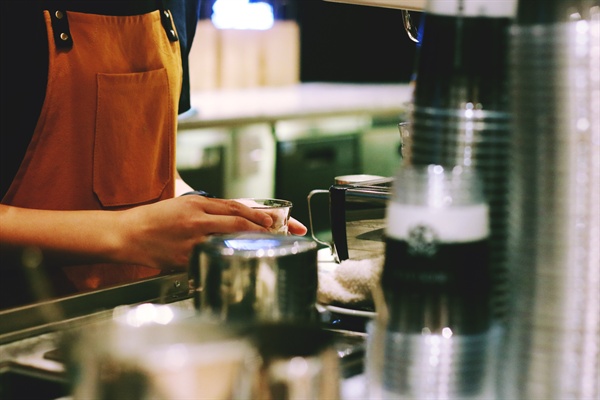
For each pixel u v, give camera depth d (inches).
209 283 29.8
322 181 176.9
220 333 23.4
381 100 189.8
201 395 21.9
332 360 24.1
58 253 48.3
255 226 45.6
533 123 26.0
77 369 23.2
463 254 26.0
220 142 153.5
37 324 36.9
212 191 153.8
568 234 25.7
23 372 31.6
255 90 184.2
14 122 56.4
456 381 26.0
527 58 26.1
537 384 26.3
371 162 190.5
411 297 26.1
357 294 38.2
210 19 169.0
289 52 185.6
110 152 60.0
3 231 48.3
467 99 28.5
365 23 181.9
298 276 30.0
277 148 164.7
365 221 43.7
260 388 22.6
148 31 62.0
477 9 28.4
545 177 25.9
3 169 57.0
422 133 29.1
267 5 177.0
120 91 59.9
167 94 63.8
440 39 28.7
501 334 27.1
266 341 23.4
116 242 47.5
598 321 25.9
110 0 59.7
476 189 26.6
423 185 26.4
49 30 56.6
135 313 25.4
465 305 25.9
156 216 47.0
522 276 26.4
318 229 108.3
